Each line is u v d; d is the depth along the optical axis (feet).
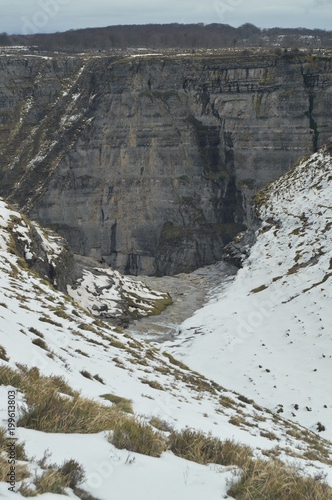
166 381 77.56
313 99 556.10
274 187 332.39
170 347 187.52
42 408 29.30
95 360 65.98
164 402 56.08
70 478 22.17
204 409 64.90
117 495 22.07
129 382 60.18
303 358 156.97
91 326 98.07
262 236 282.97
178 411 52.95
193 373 114.32
